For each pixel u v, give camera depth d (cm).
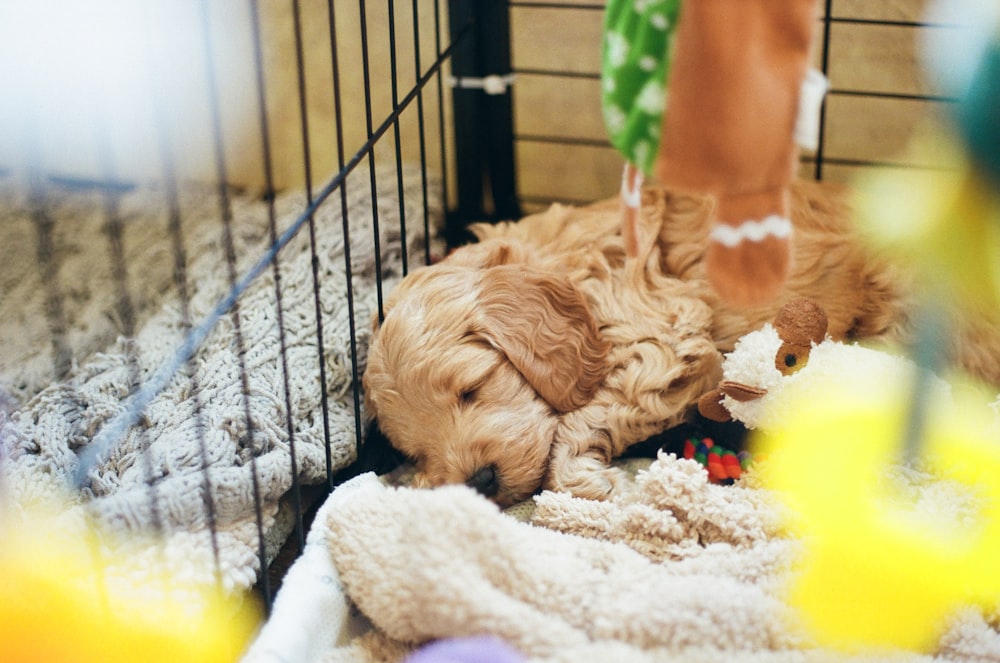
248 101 101
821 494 66
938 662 61
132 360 72
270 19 98
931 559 63
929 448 67
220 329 82
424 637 64
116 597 65
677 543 68
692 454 76
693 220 82
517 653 61
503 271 75
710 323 79
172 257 94
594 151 101
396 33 97
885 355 71
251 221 96
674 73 53
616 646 61
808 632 62
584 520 70
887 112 94
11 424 76
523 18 98
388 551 65
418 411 72
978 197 52
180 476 70
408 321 73
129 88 100
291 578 66
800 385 69
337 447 76
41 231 82
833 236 79
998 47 51
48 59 96
